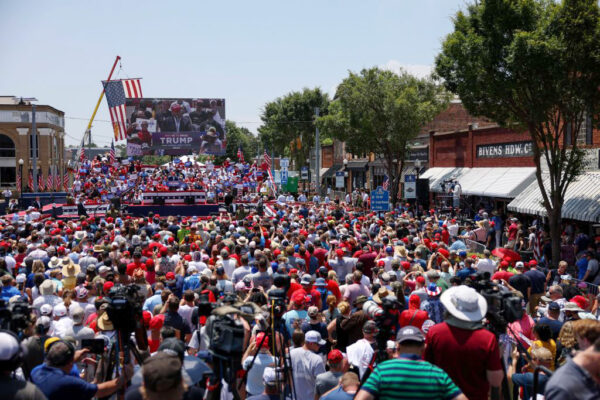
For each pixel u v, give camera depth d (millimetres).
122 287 5883
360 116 38000
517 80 18906
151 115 54656
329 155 74625
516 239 22125
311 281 10508
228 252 14203
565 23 17953
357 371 7734
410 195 31141
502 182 28891
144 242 15812
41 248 15695
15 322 5246
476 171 33344
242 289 10805
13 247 17078
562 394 3408
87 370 7625
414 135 38469
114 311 5617
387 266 13977
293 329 8617
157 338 8500
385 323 5281
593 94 18438
